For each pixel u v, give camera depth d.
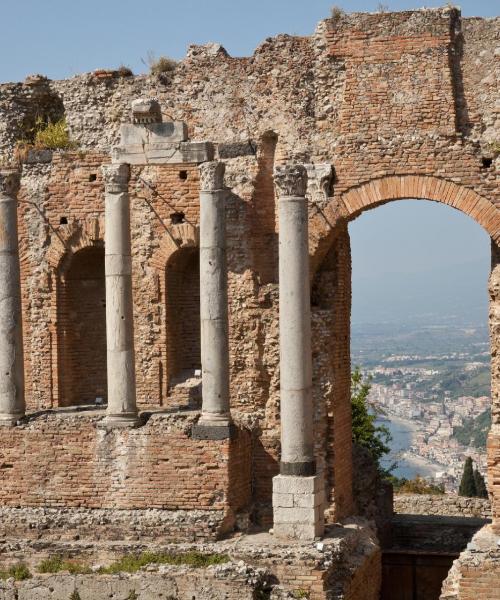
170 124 30.17
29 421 30.83
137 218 32.47
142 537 29.03
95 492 30.09
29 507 30.52
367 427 51.69
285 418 28.39
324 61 30.42
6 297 31.06
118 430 30.00
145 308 32.59
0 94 34.03
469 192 29.03
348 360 32.41
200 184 30.03
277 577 27.14
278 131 30.81
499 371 28.09
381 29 29.88
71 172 33.06
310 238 30.11
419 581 32.03
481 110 29.34
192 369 33.84
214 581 26.53
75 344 34.34
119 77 33.00
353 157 29.92
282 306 28.50
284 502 28.28
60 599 27.23
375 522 32.75
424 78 29.50
